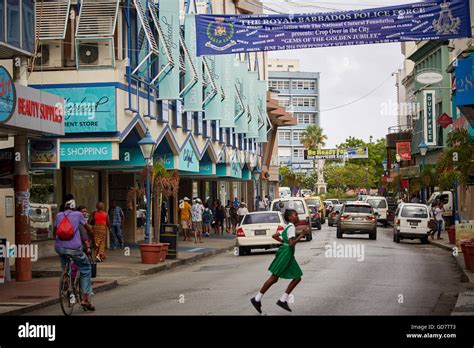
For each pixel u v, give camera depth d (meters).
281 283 18.38
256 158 62.22
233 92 44.84
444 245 33.53
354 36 24.53
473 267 20.83
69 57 28.38
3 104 16.94
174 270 25.02
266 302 14.79
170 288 18.56
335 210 62.59
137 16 31.34
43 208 27.64
